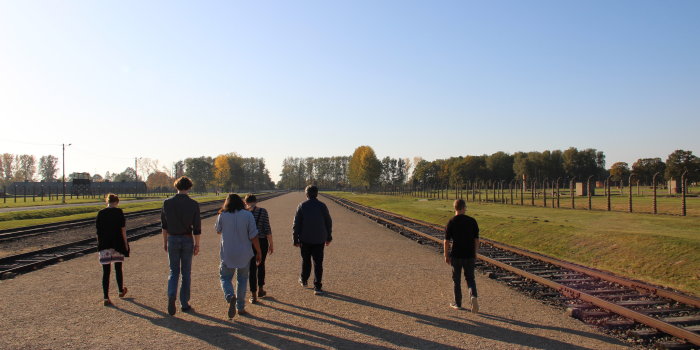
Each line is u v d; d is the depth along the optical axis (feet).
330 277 37.93
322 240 31.96
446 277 38.01
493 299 30.30
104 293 28.60
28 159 587.68
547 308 27.91
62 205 183.32
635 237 50.39
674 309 27.48
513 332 23.07
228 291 24.90
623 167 357.20
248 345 21.03
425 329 23.53
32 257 50.88
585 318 25.68
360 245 60.44
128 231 77.56
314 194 32.81
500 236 70.49
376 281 36.27
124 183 425.28
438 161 524.52
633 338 22.27
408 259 48.14
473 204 139.03
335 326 24.04
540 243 60.18
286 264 44.45
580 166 428.97
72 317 25.72
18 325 24.13
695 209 91.04
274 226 90.68
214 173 499.51
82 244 63.16
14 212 125.29
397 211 147.54
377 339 21.91
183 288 27.02
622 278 34.68
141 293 31.96
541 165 428.15
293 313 26.63
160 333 22.79
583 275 38.58
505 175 456.86
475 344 21.18
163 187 552.82
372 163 401.08
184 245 26.78
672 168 257.96
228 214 26.00
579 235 57.52
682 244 44.09
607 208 97.19
